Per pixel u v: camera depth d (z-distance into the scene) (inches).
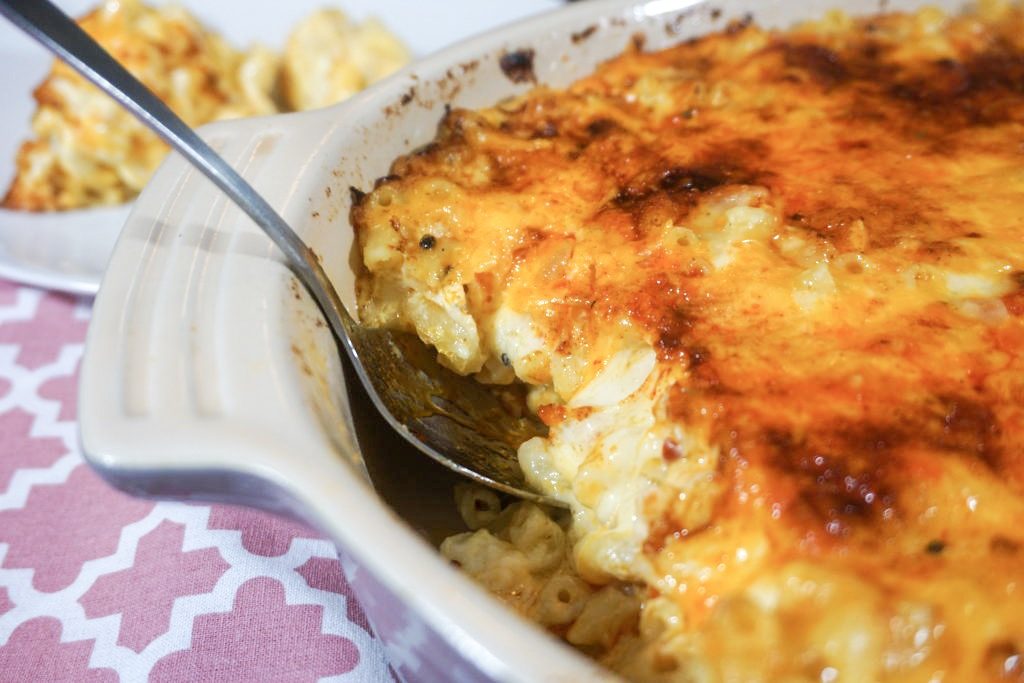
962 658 9.2
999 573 9.3
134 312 10.0
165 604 11.5
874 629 9.2
